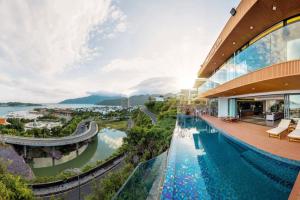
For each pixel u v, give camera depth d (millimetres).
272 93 14219
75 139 46562
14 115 175625
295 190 4730
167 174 6723
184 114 33281
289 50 7594
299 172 5836
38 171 33062
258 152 7758
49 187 19422
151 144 20891
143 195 5219
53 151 40562
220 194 5734
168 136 17516
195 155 9695
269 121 16594
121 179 8781
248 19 9961
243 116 21578
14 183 10086
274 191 5855
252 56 10273
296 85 10688
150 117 54875
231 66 14055
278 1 8109
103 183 8664
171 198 5527
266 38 9023
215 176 7070
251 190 5965
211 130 17000
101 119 116125
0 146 33062
